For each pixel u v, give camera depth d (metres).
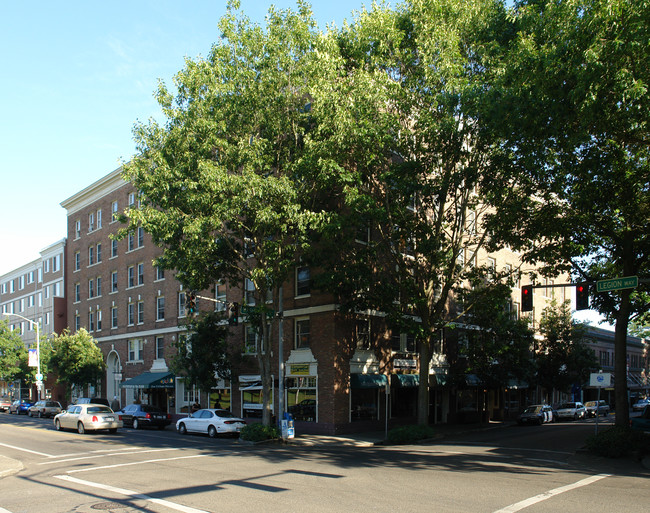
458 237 24.08
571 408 43.78
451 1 21.41
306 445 23.17
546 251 22.61
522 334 35.25
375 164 22.64
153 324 41.53
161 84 23.14
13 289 71.00
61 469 15.69
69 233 54.91
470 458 17.83
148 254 42.97
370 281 23.23
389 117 21.23
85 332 45.22
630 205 19.75
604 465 16.17
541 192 21.89
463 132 20.22
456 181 21.27
